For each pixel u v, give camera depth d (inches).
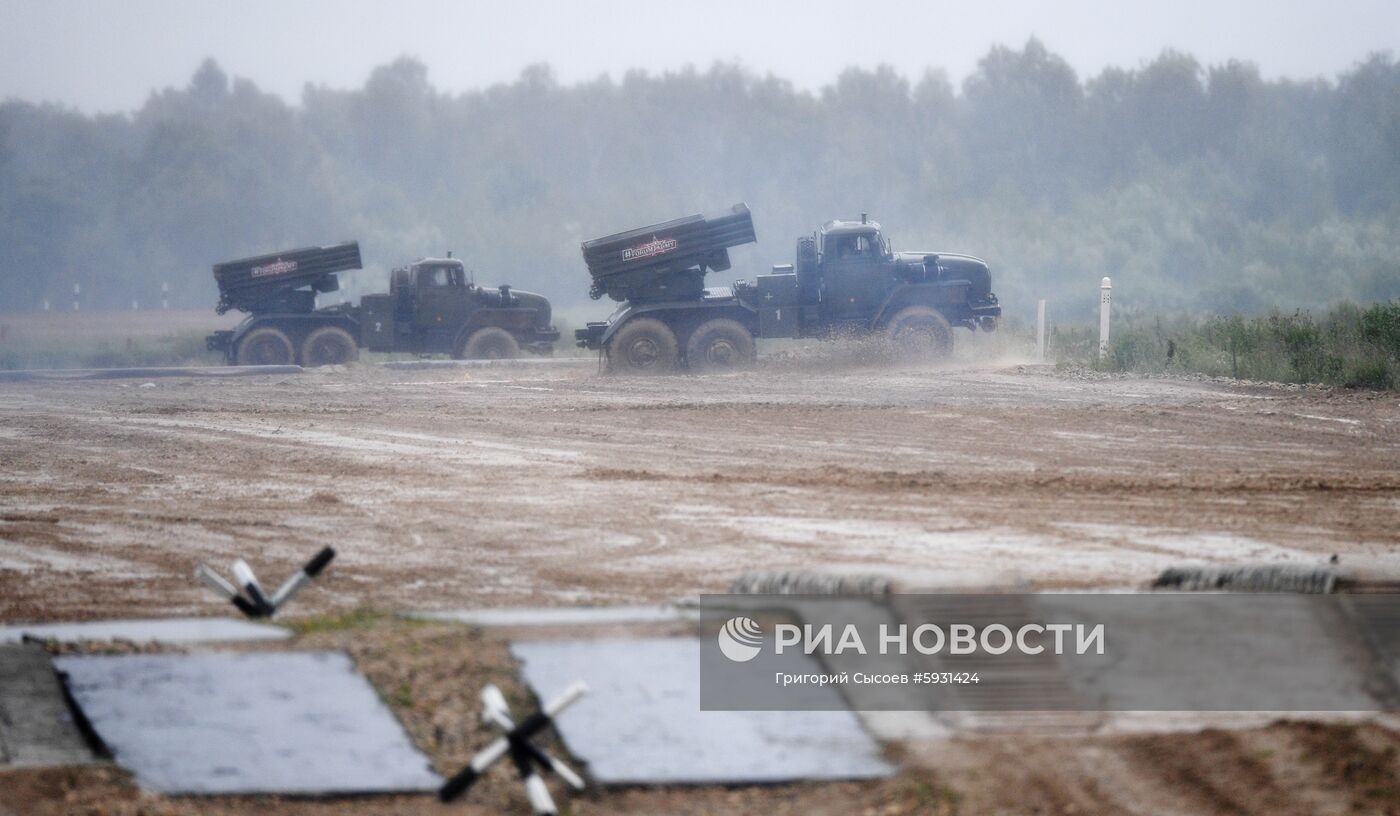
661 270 4279.0
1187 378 3476.9
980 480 1889.8
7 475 2090.3
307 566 1040.2
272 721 850.8
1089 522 1576.0
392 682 894.4
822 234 4281.5
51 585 1311.5
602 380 3880.4
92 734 833.5
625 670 925.2
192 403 3371.1
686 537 1515.7
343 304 5295.3
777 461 2132.1
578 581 1294.3
